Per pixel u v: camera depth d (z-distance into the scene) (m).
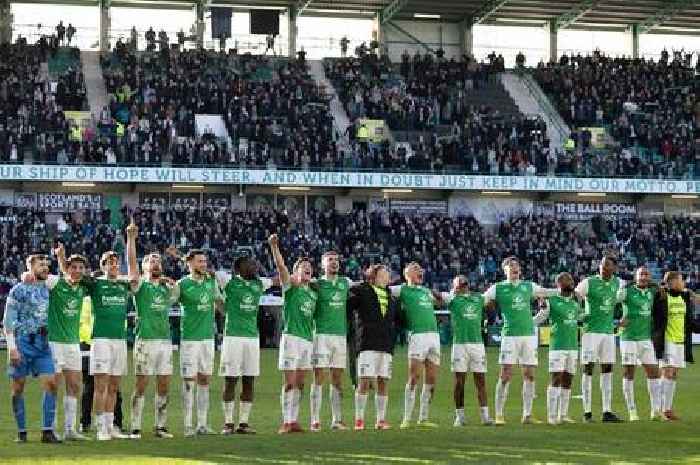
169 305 20.62
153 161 60.31
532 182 65.56
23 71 65.62
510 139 67.56
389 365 21.88
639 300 23.86
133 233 20.27
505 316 23.06
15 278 53.75
